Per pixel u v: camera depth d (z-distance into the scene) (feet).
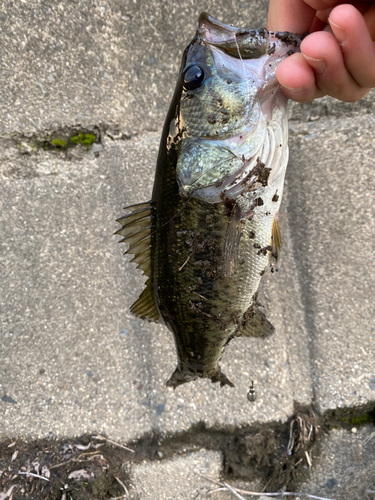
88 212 1.13
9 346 1.10
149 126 1.12
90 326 1.10
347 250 1.07
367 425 1.02
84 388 1.07
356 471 1.00
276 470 1.00
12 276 1.12
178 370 0.93
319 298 1.07
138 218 0.81
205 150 0.75
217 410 1.04
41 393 1.07
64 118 1.11
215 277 0.77
